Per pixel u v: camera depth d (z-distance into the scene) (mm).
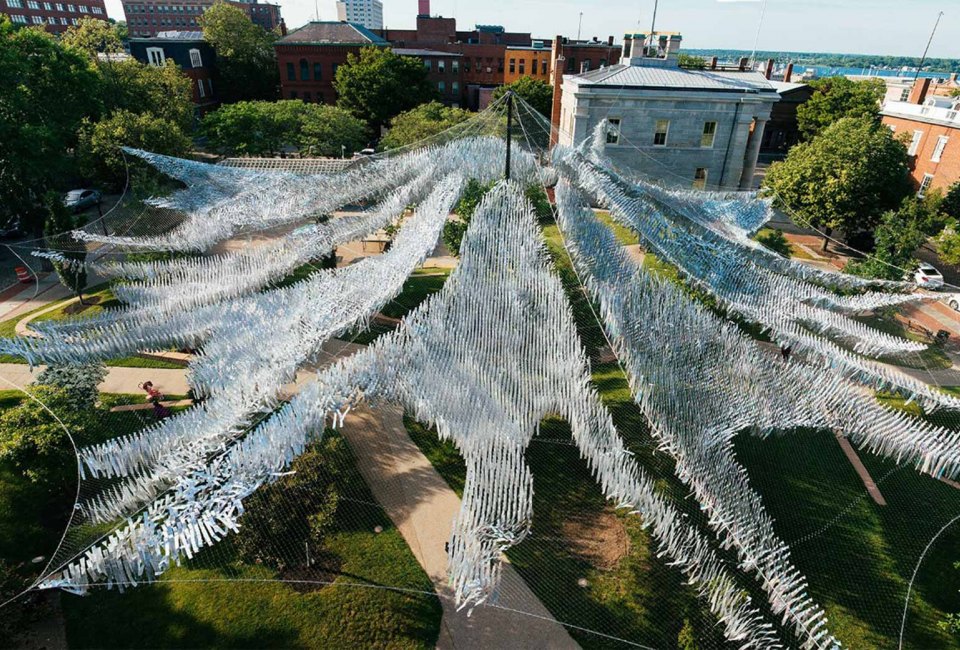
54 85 35438
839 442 17328
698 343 12836
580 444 11273
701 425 11641
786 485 15719
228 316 14883
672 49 42281
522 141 26797
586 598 12531
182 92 47188
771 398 12250
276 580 12641
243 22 71375
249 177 19984
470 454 10633
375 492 15039
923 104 45594
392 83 56531
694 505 13375
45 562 13180
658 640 11859
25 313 24625
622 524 13859
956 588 13453
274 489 14242
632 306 13188
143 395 18578
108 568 9609
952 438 12148
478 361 12008
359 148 47656
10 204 31297
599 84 38969
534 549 13320
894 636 12320
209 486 10133
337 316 13359
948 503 15531
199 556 13250
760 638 9906
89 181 40344
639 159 41250
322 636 12031
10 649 11680
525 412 11492
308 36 66188
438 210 15102
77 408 15898
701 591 10836
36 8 92062
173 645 11852
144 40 64000
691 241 16969
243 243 25219
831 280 17766
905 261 25016
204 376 13500
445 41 92938
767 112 41594
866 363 13867
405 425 17172
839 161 32031
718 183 42156
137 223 24234
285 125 44531
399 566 13320
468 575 9102
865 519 14906
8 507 13797
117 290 16688
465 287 13055
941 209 35000
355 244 31094
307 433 11203
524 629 12188
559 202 15812
